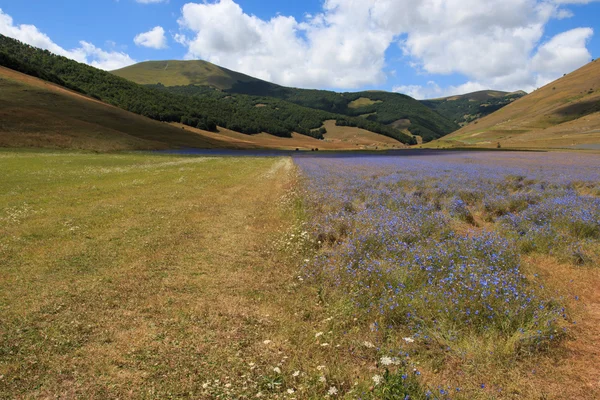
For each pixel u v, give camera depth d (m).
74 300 5.46
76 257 7.45
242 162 42.62
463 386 3.52
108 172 26.52
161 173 26.61
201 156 55.59
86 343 4.34
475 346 4.13
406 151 84.06
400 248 7.11
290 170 30.25
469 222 10.99
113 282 6.19
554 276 6.32
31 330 4.60
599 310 5.08
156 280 6.31
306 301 5.52
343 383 3.58
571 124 157.50
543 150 75.56
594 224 8.65
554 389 3.47
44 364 3.92
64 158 38.06
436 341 4.32
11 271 6.59
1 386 3.55
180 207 13.23
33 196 15.03
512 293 4.98
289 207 12.86
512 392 3.45
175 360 4.01
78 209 12.55
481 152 68.06
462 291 5.17
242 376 3.69
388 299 5.07
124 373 3.79
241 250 8.12
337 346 4.17
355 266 6.57
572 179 19.23
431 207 11.64
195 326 4.75
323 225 9.28
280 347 4.28
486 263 6.45
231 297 5.67
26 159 34.59
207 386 3.55
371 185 17.33
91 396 3.45
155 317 4.99
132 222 10.70
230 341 4.40
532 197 13.27
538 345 4.13
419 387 3.39
